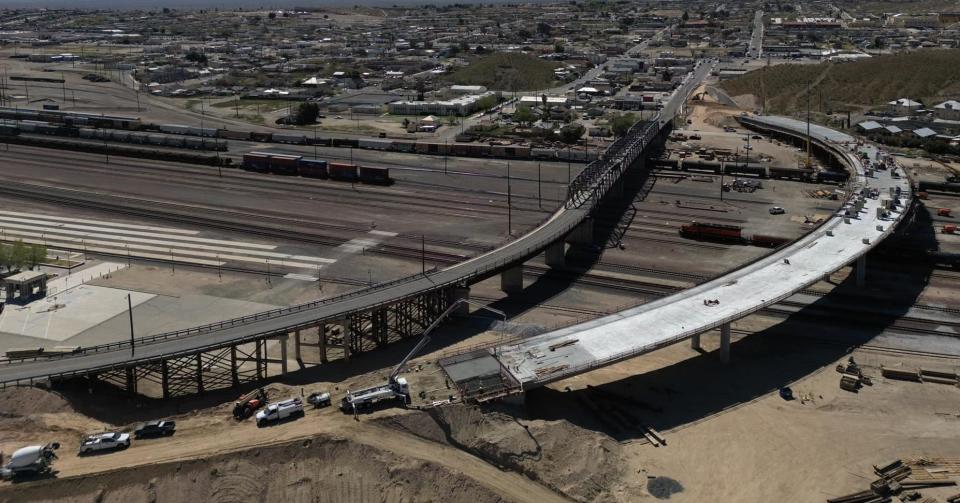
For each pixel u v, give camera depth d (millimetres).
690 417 89375
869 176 173125
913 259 139000
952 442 84438
